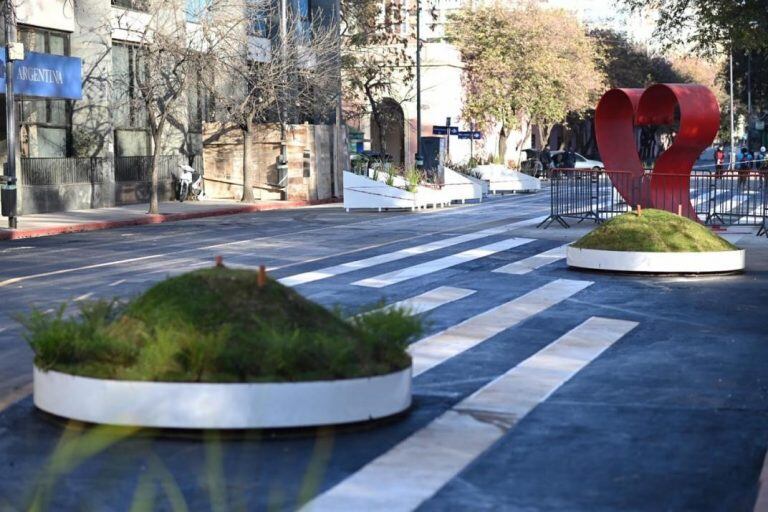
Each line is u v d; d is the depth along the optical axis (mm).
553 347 11766
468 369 10523
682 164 27000
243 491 6559
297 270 18719
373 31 59469
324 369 7875
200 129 46000
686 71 112188
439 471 7105
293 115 47750
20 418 8359
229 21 41562
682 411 8922
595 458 7504
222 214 37688
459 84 70625
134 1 41438
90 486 6688
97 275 18219
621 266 17953
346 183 37562
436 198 39188
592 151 108438
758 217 30172
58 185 36375
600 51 82562
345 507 6363
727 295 15648
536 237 25344
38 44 36469
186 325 7926
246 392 7625
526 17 70750
